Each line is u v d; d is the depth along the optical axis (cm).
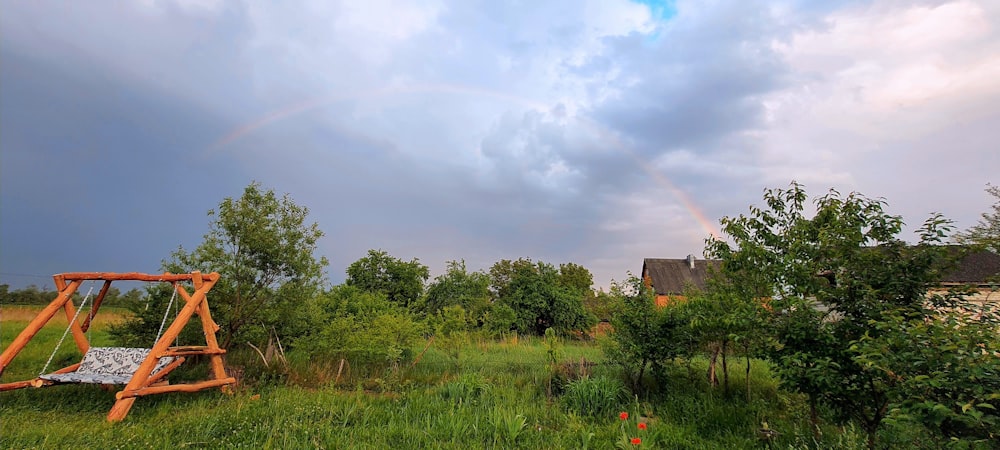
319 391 756
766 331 536
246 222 955
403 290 2239
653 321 778
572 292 2377
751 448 538
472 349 1355
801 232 535
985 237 437
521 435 568
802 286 507
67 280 831
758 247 568
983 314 388
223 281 931
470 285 2331
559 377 845
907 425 357
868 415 474
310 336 1020
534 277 2338
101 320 1528
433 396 755
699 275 3553
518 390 814
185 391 703
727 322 563
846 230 476
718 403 707
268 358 941
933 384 330
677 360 841
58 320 1595
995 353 339
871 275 469
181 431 542
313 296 1052
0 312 1606
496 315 2047
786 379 504
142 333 963
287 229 999
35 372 900
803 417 606
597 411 680
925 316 418
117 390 774
